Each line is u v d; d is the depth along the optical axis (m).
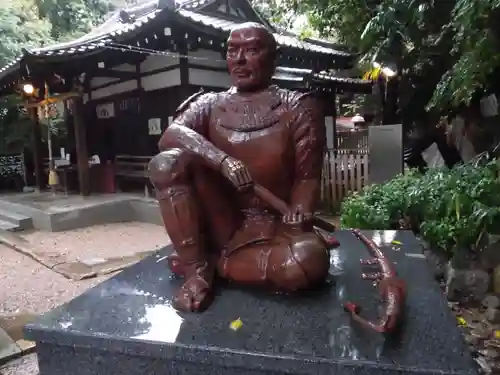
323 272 1.94
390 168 6.88
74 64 8.40
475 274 3.88
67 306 2.02
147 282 2.33
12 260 6.20
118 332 1.74
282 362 1.52
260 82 2.11
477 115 6.49
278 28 11.20
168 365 1.70
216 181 2.10
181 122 2.12
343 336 1.65
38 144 11.13
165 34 7.29
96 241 7.14
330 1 7.37
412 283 2.21
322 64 10.27
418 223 4.43
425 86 7.94
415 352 1.53
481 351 3.10
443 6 5.64
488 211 3.67
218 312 1.88
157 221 8.50
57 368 1.87
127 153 10.24
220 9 9.48
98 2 16.23
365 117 12.10
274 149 2.02
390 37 6.26
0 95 11.55
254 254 2.03
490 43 4.01
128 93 9.75
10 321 4.07
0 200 9.81
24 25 13.38
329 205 8.53
